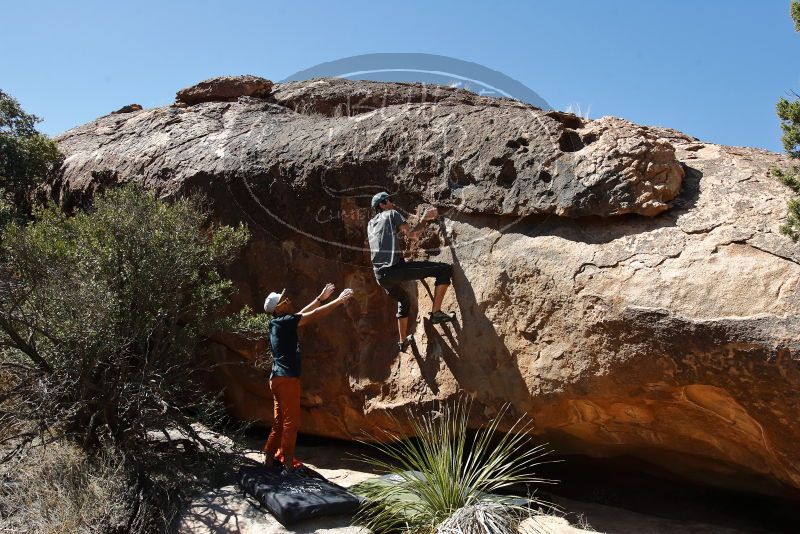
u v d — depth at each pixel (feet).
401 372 21.97
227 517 18.45
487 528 16.56
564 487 22.59
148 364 22.34
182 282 23.39
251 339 24.29
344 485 21.25
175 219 23.58
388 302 23.08
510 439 20.81
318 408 24.09
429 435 20.63
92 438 21.56
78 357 21.15
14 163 32.91
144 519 19.02
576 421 19.31
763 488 19.22
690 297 16.70
